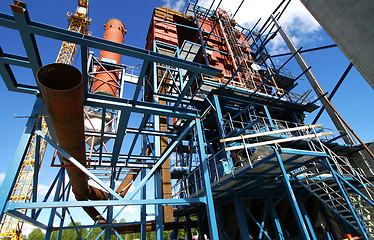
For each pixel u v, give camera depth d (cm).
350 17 214
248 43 2559
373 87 205
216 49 2172
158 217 1033
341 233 1349
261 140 1518
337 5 224
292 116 1994
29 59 511
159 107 759
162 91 1697
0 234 3462
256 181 995
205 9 2361
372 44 200
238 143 1409
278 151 729
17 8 428
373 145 1547
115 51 538
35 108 582
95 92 1077
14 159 500
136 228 1394
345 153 1739
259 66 1991
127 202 612
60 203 541
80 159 699
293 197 664
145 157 1138
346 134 1541
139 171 1291
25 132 546
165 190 1308
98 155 1023
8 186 472
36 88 612
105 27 1650
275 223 1123
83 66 572
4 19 439
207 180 701
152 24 2153
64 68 420
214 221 639
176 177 1856
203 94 1600
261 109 1878
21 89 592
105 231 1025
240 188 1081
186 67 612
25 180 3572
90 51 887
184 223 1761
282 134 1611
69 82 444
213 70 644
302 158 825
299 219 638
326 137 1662
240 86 1822
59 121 484
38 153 627
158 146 1365
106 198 1159
